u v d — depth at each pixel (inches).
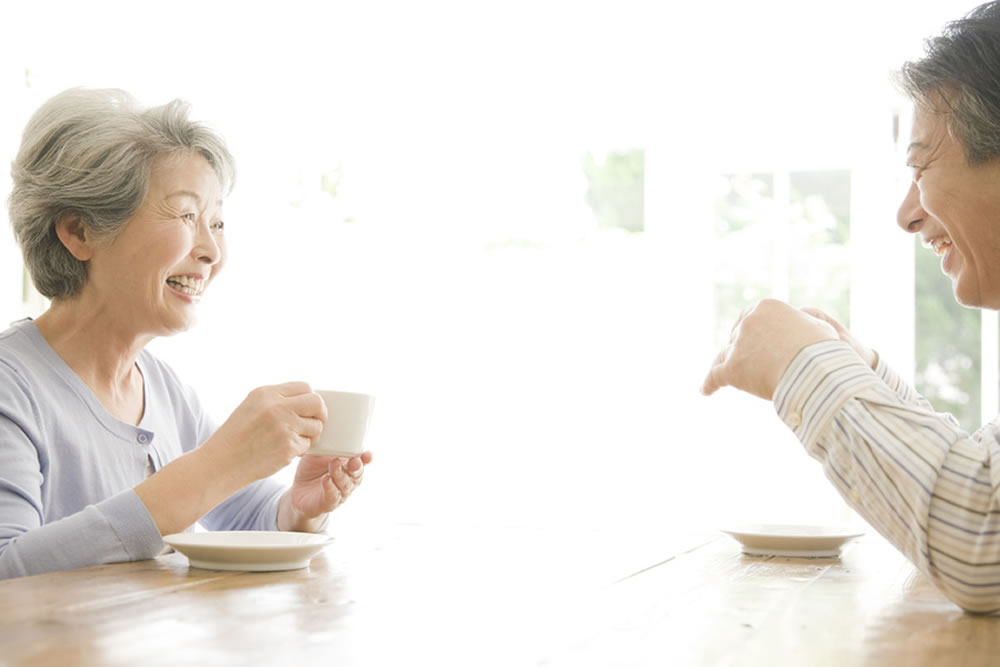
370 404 51.8
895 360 138.8
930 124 44.0
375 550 52.8
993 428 41.7
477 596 39.4
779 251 144.2
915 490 36.7
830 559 52.6
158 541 47.0
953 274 50.0
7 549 45.4
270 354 160.2
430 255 157.2
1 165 159.2
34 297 161.6
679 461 143.9
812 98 142.4
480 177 155.9
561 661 28.8
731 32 144.3
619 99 150.0
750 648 30.9
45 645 29.4
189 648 29.4
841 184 142.0
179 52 164.2
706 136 146.1
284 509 61.0
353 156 159.9
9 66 160.7
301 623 33.4
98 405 57.4
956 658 30.0
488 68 154.9
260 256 161.0
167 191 57.7
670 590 41.6
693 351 145.9
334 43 160.2
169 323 59.2
